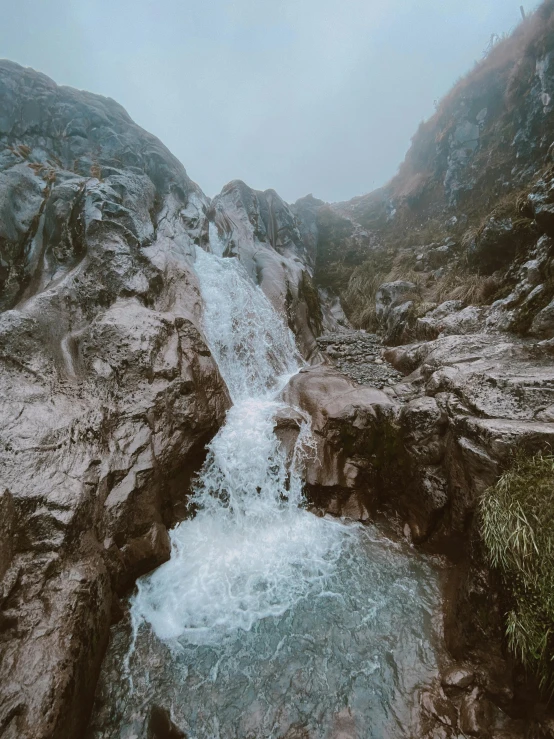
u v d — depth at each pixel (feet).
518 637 11.53
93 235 28.17
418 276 45.50
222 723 12.85
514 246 31.14
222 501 22.57
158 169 43.42
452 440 18.24
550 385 17.25
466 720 12.10
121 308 25.30
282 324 39.19
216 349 30.99
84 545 15.07
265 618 16.48
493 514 13.61
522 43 47.34
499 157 47.19
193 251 38.17
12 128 35.09
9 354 18.74
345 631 15.79
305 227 66.28
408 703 13.11
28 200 29.94
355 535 20.89
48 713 10.52
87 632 13.23
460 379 20.89
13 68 38.32
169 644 15.40
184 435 22.13
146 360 22.33
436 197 57.88
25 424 16.53
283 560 19.44
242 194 53.88
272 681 14.10
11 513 13.61
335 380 29.63
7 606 12.04
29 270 27.63
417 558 19.01
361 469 22.82
